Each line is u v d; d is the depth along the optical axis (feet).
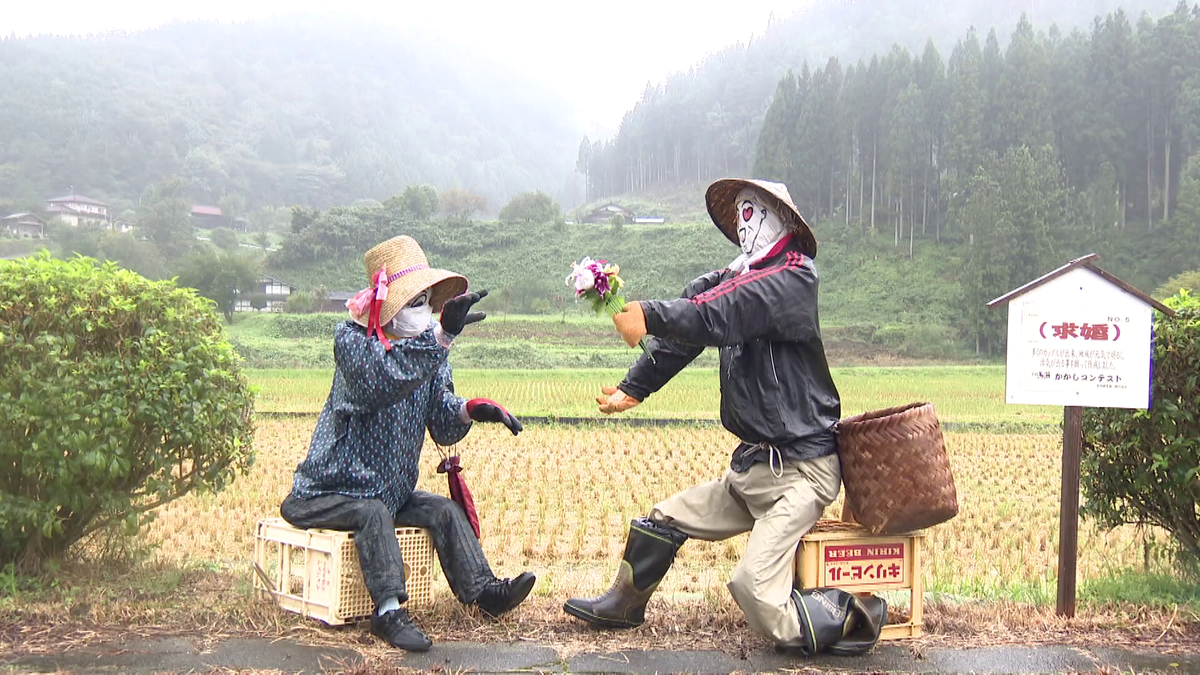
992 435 75.36
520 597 16.62
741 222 16.72
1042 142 352.08
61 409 17.80
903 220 401.29
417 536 17.39
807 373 16.08
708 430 73.10
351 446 16.72
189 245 447.83
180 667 14.25
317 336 260.62
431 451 56.13
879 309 332.39
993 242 279.08
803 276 15.65
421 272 16.55
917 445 15.49
